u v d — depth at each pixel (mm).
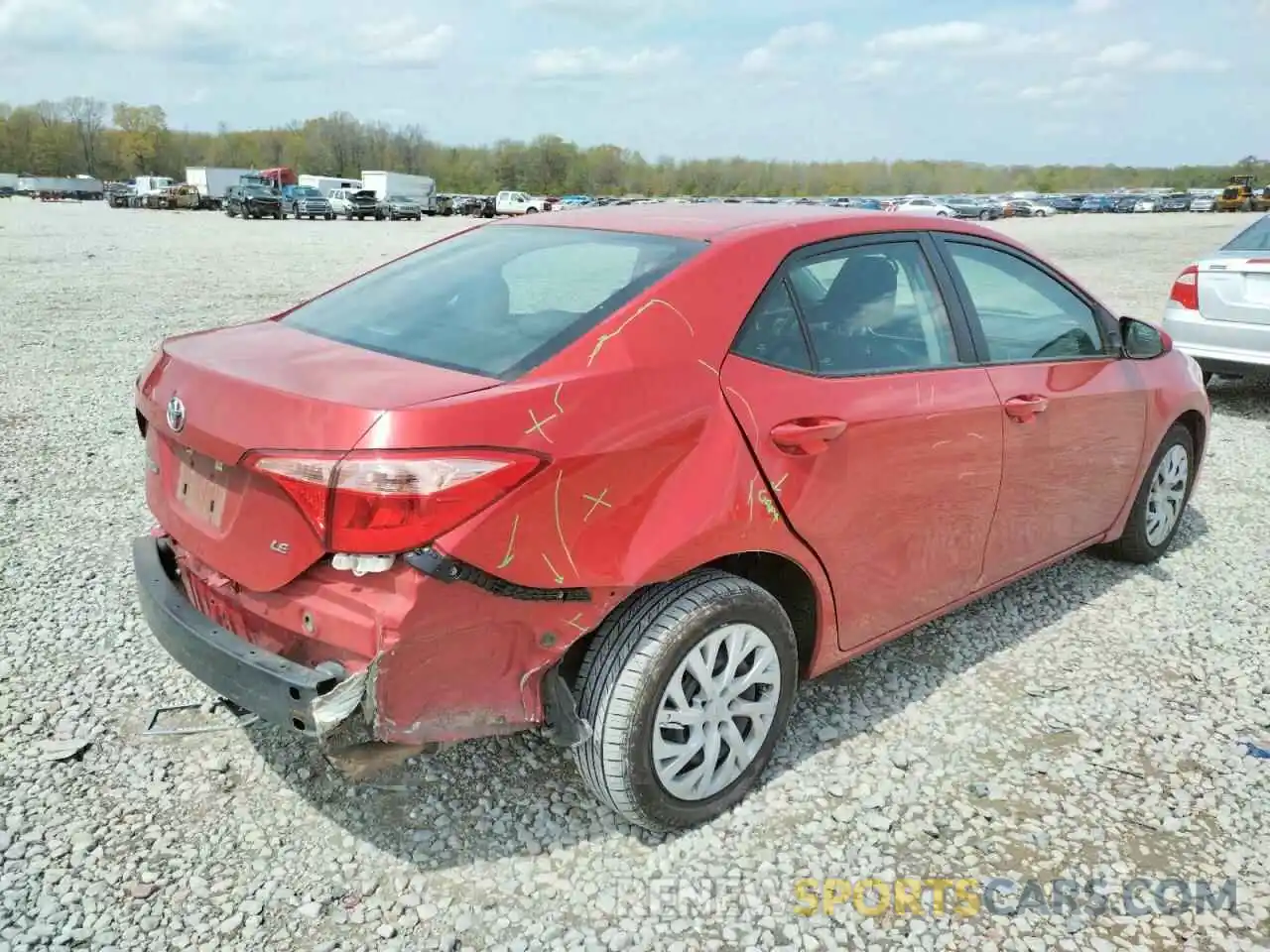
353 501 2215
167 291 15094
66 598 4246
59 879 2621
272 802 2965
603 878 2711
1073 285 4129
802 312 3045
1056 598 4523
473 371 2576
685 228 3160
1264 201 69500
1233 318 7742
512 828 2891
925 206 56156
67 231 31750
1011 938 2543
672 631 2652
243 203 47844
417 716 2363
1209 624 4297
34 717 3350
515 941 2484
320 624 2367
